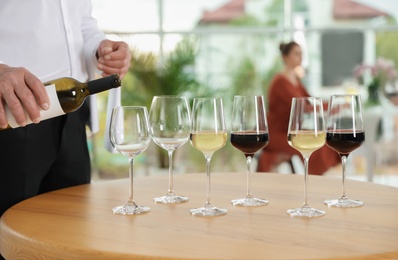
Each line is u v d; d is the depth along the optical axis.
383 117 6.73
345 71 7.92
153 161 7.34
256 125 1.62
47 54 2.11
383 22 7.88
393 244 1.25
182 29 7.88
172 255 1.19
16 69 1.49
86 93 1.65
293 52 5.34
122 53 2.14
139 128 1.55
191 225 1.43
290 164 5.30
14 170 2.01
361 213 1.53
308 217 1.49
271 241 1.28
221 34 7.91
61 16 2.15
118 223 1.46
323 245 1.25
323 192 1.80
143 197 1.77
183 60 7.55
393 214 1.52
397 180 6.73
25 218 1.52
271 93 5.26
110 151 2.34
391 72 6.77
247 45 7.93
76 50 2.22
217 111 1.57
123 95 7.41
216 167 7.32
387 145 6.75
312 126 1.53
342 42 7.91
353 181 1.98
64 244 1.28
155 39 7.81
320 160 5.09
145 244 1.27
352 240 1.29
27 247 1.35
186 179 2.06
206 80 7.83
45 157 2.07
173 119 1.68
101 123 7.34
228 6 7.93
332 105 1.65
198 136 1.55
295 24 7.95
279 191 1.82
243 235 1.33
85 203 1.69
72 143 2.14
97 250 1.24
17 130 2.00
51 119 2.08
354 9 7.89
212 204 1.65
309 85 7.97
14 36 2.05
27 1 2.06
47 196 1.80
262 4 7.97
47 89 1.53
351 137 1.62
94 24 2.36
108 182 2.03
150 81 7.41
